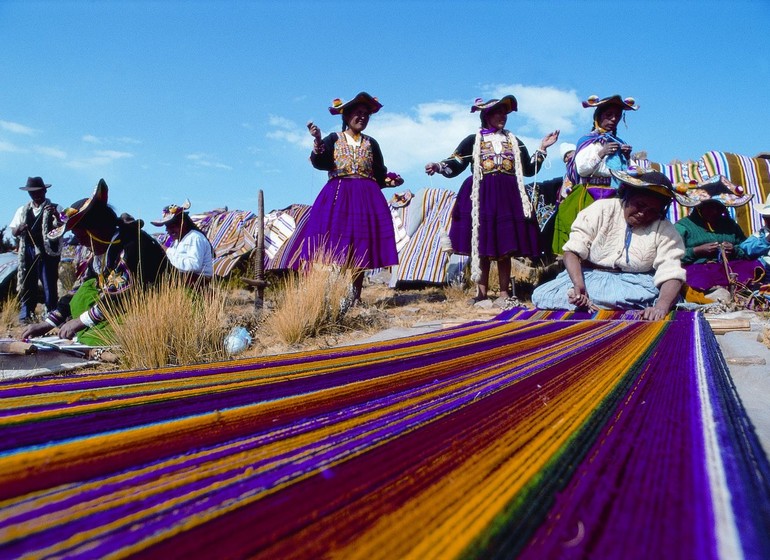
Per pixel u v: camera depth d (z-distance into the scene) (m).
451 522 0.94
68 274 9.44
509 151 6.13
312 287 4.99
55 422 1.55
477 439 1.38
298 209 9.88
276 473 1.16
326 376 2.26
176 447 1.34
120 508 1.00
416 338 3.64
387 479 1.13
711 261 5.91
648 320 4.25
